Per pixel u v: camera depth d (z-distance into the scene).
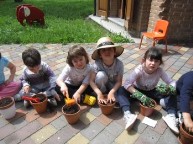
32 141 2.16
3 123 2.40
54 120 2.44
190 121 1.91
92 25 6.97
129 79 2.55
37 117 2.49
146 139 2.18
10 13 8.76
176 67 3.79
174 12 4.72
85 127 2.34
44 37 5.38
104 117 2.49
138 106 2.68
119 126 2.35
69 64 2.54
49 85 2.79
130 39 5.30
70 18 7.91
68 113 2.29
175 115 2.37
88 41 5.28
